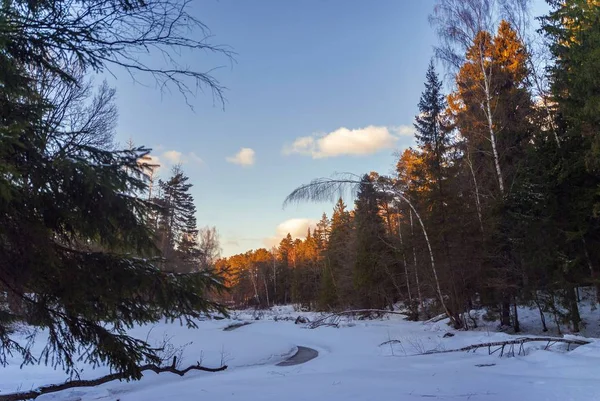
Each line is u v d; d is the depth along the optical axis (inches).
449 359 410.9
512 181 645.3
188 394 313.3
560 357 339.9
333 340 718.5
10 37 133.9
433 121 739.4
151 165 161.3
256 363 552.1
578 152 513.7
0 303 165.0
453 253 661.3
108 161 156.6
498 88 682.8
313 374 382.9
